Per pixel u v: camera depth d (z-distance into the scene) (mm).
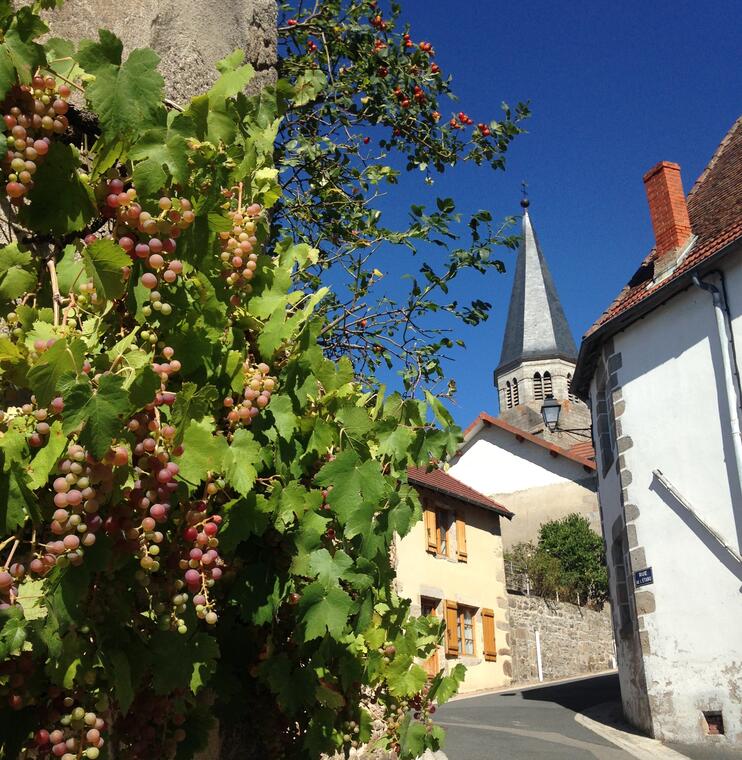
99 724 1638
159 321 1930
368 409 2951
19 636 1427
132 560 1717
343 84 6258
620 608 12500
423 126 6430
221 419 2162
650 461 11375
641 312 11719
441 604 18281
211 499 2113
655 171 12750
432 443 2863
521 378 55844
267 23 3721
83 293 1816
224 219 1985
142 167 1798
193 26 3207
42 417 1530
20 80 1679
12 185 1673
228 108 2135
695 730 10141
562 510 29109
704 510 10547
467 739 10766
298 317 2389
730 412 10289
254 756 2830
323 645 2570
